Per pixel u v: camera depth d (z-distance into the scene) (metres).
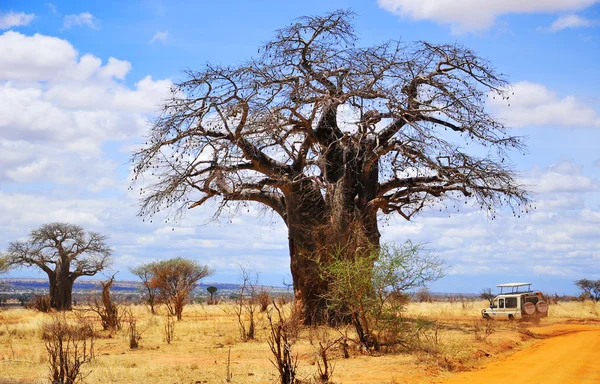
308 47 20.62
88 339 18.77
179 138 19.98
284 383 9.69
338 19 20.56
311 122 20.42
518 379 9.92
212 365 12.65
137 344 16.61
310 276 20.22
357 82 19.91
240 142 20.08
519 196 20.62
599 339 16.59
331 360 12.56
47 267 55.12
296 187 20.91
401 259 13.81
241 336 18.56
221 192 21.16
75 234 56.34
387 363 11.97
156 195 20.28
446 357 12.12
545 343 15.96
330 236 20.05
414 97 20.91
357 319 14.09
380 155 20.95
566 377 10.04
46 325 20.50
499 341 15.39
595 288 56.50
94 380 10.82
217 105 19.83
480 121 20.17
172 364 12.83
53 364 10.61
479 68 20.95
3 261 53.81
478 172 20.16
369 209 20.70
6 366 12.95
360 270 13.99
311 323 19.94
